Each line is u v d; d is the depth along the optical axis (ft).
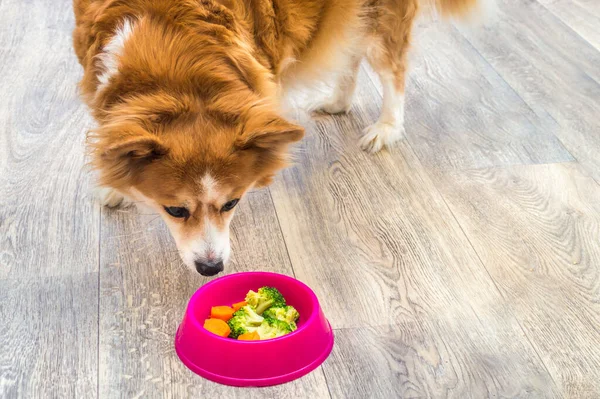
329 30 4.80
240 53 4.12
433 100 5.58
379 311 4.19
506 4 6.58
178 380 3.85
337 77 5.25
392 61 5.12
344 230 4.63
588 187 4.89
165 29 3.99
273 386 3.84
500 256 4.47
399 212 4.74
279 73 4.61
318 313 3.94
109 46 3.97
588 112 5.48
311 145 5.21
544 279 4.35
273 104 4.17
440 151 5.16
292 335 3.83
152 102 3.85
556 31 6.30
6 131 5.14
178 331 4.00
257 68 4.18
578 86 5.72
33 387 3.82
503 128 5.34
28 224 4.56
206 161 3.85
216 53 4.02
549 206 4.77
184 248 4.12
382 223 4.67
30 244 4.46
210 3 4.12
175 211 4.06
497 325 4.13
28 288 4.23
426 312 4.19
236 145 3.88
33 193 4.74
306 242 4.55
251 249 4.50
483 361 3.98
